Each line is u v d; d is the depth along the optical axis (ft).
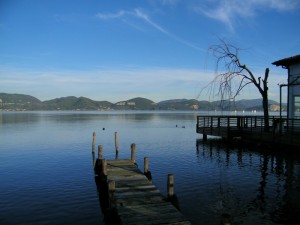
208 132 110.32
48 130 196.75
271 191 50.60
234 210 41.91
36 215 41.70
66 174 66.95
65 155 94.27
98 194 51.44
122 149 106.93
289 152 76.89
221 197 47.60
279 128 78.43
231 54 88.63
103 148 109.91
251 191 50.78
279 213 40.70
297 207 42.91
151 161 80.89
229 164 73.97
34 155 94.02
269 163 73.20
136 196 40.93
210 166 72.23
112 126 239.71
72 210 43.62
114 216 36.70
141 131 188.03
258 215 40.06
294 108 85.20
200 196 48.26
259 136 84.33
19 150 104.88
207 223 37.58
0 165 77.41
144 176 52.95
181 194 49.39
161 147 109.40
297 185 53.88
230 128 101.40
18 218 40.63
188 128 215.10
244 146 94.84
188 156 87.92
